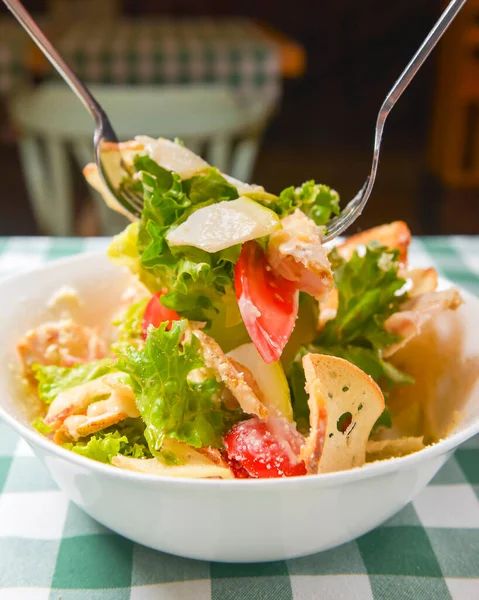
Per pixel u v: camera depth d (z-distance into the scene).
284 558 0.31
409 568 0.32
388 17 2.26
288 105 2.33
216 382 0.32
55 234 1.28
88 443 0.33
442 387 0.38
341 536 0.30
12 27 1.49
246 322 0.31
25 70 1.34
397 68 2.30
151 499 0.27
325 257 0.32
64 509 0.35
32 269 0.43
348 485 0.27
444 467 0.38
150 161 0.36
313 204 0.38
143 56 1.25
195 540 0.29
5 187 1.76
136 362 0.31
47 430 0.35
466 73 1.70
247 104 1.24
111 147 0.40
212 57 1.26
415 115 2.29
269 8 2.28
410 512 0.35
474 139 1.77
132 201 0.41
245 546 0.29
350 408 0.30
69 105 1.10
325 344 0.38
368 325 0.38
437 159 1.89
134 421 0.34
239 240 0.32
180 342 0.33
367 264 0.38
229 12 2.27
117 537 0.34
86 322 0.45
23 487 0.37
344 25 2.28
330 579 0.31
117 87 1.15
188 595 0.30
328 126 2.29
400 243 0.43
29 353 0.39
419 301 0.39
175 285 0.33
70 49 1.24
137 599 0.30
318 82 2.33
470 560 0.32
